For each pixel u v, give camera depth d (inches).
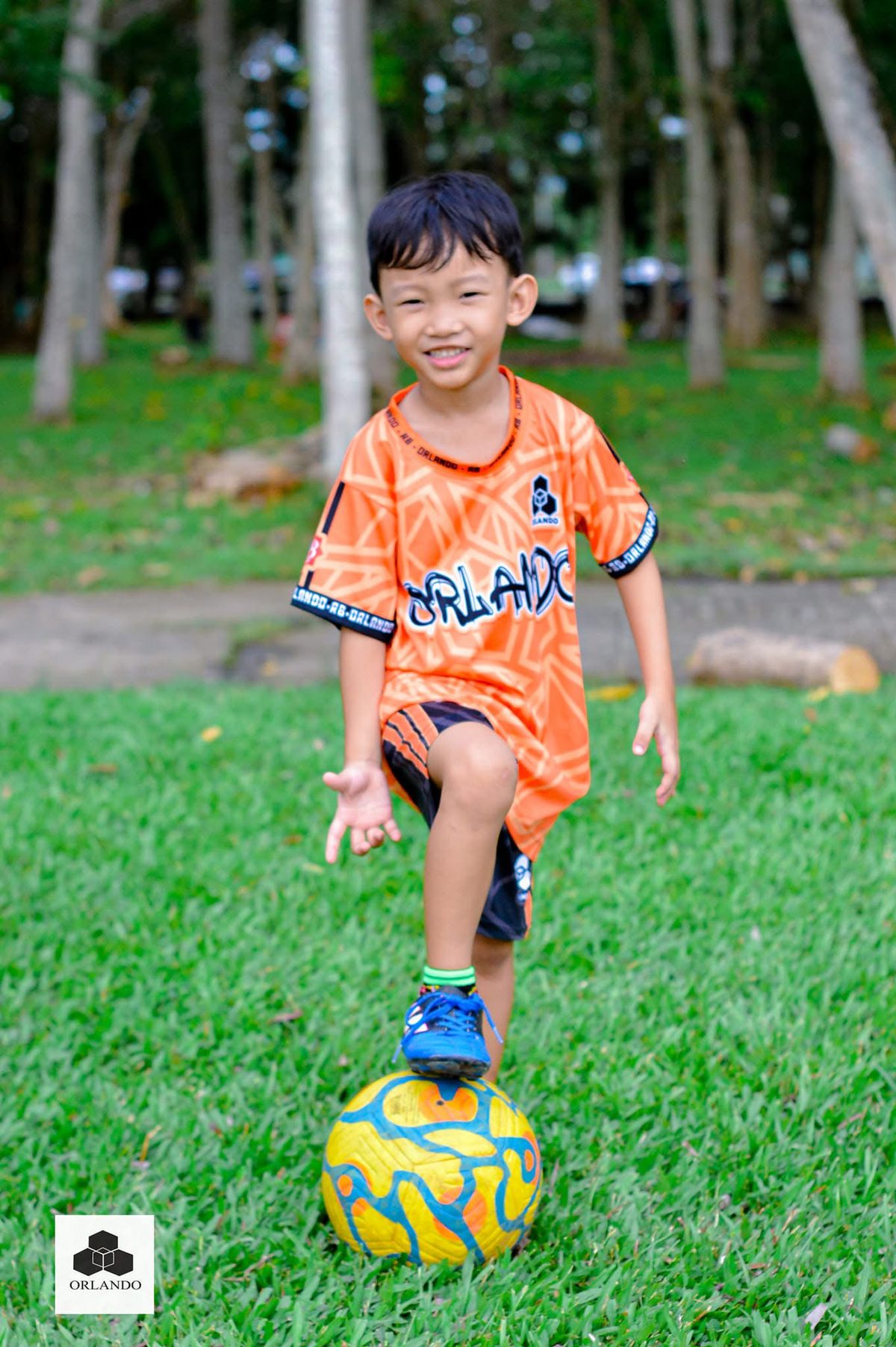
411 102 1157.1
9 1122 112.6
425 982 88.0
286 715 243.1
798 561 396.2
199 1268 92.7
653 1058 122.2
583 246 2094.0
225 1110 115.2
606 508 99.0
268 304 1347.2
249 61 1206.3
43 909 157.5
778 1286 90.0
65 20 592.7
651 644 100.1
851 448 571.2
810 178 1535.4
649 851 172.4
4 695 264.5
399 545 94.1
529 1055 122.0
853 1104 113.3
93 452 601.3
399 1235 90.8
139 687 286.7
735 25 1140.5
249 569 402.6
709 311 813.9
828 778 197.8
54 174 1353.3
